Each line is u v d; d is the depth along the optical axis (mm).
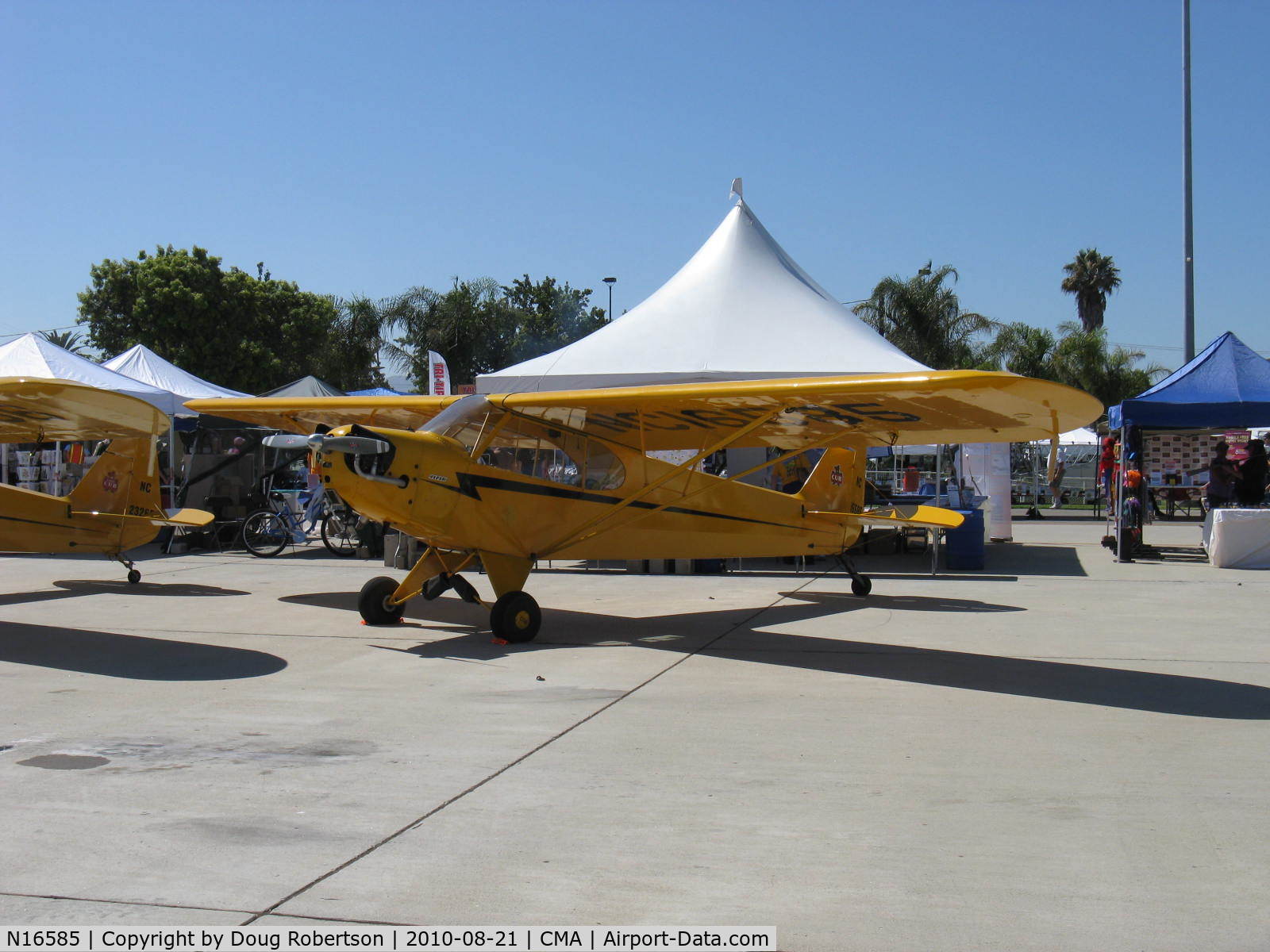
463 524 7719
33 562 14188
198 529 15469
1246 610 9453
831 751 4781
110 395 8195
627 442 9047
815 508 10273
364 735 5055
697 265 15516
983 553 13023
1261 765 4535
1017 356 35656
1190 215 20625
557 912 3000
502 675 6582
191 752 4719
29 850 3457
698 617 9133
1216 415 13172
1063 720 5371
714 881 3240
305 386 19047
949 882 3229
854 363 13094
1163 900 3092
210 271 34719
